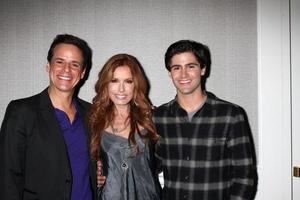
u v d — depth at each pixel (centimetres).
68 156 161
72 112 173
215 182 162
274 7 190
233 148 163
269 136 192
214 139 164
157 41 200
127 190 163
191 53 164
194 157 164
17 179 152
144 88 179
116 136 170
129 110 178
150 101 201
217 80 198
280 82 191
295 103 192
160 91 201
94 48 203
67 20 204
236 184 161
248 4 196
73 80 164
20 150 153
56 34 204
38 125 157
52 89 168
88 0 203
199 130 166
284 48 190
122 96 173
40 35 205
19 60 206
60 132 159
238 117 165
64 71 160
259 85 192
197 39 198
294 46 192
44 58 205
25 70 206
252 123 196
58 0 204
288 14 189
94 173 170
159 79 201
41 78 205
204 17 198
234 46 197
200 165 163
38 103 163
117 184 163
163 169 175
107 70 174
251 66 196
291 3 191
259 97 192
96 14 203
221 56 197
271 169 192
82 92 204
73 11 204
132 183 164
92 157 168
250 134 196
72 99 178
